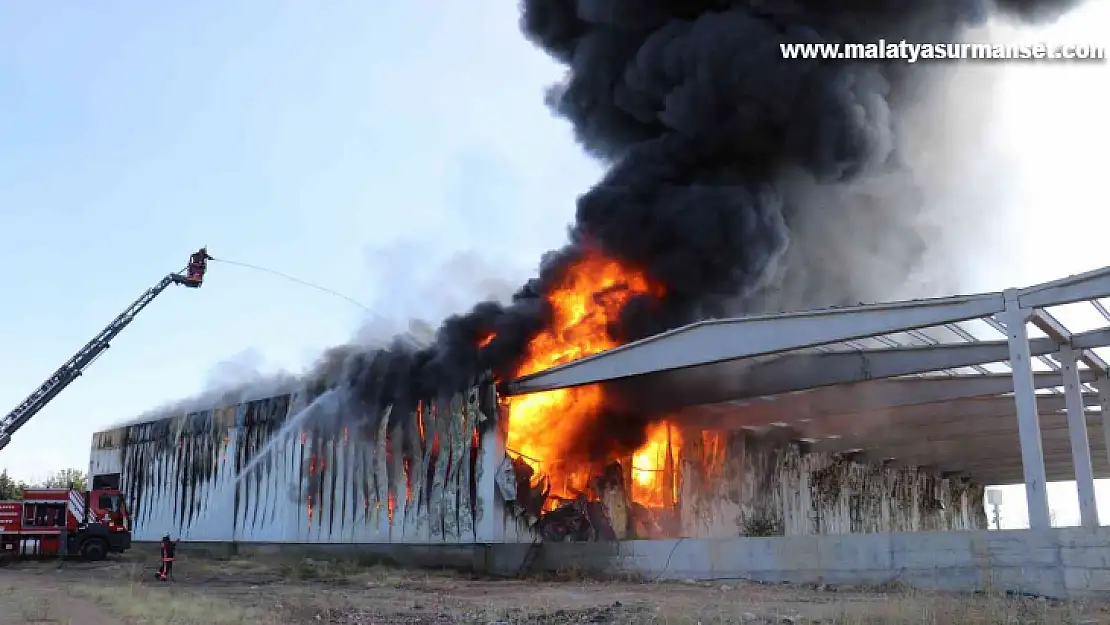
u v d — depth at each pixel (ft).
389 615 50.80
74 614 50.14
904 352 84.28
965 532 59.72
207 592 69.46
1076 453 72.13
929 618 41.37
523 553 87.92
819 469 130.11
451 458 96.27
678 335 81.25
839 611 46.44
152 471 149.69
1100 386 85.35
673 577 76.74
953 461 149.28
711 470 111.04
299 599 59.36
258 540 122.11
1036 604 49.24
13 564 107.96
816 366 88.84
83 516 114.93
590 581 79.10
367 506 105.91
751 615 45.55
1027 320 63.05
